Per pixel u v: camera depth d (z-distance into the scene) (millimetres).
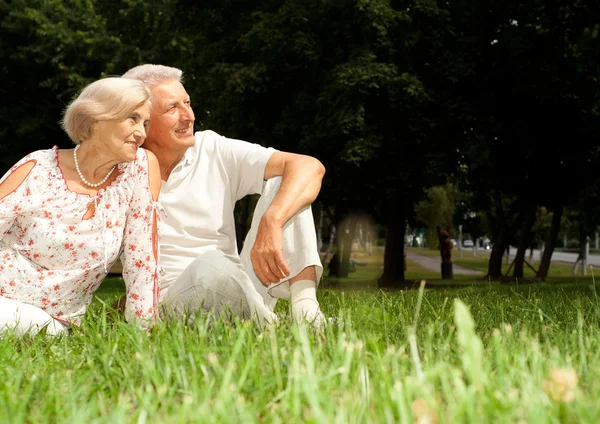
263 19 18438
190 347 2262
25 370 2270
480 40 18844
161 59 21688
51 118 23406
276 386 1881
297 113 19156
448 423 1392
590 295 6605
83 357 2473
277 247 3084
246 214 22609
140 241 3291
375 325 2879
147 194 3297
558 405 1442
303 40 17953
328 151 18844
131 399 1857
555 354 1983
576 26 17156
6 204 3174
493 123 18625
